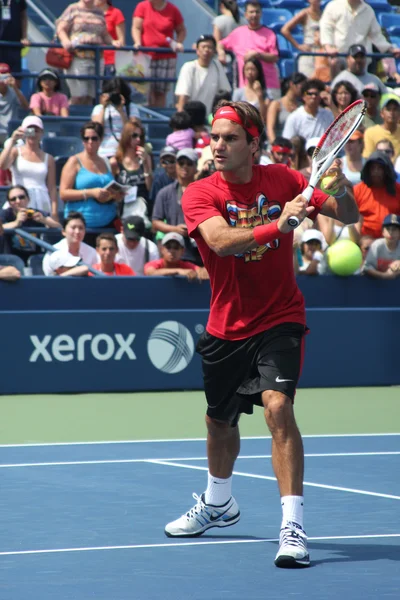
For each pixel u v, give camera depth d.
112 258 16.77
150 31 22.58
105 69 22.17
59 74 21.02
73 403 14.98
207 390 7.12
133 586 5.86
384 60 25.52
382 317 17.11
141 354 16.19
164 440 11.91
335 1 23.19
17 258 16.91
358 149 18.77
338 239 18.06
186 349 16.39
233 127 6.61
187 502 8.42
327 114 20.00
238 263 6.73
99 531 7.39
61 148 20.20
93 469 10.02
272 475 9.66
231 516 7.35
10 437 12.16
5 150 17.72
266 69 22.23
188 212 6.74
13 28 21.17
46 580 6.00
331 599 5.54
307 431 12.72
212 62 21.34
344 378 16.97
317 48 24.16
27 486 9.12
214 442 7.25
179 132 18.95
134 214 17.44
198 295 17.03
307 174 17.70
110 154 18.66
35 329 15.72
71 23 21.56
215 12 27.17
